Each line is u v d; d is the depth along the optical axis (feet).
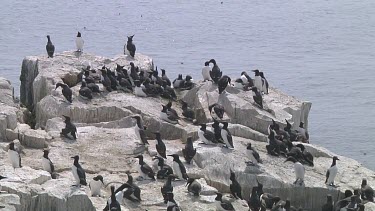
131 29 330.54
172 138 148.56
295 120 164.96
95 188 120.57
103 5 377.09
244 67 272.72
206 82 166.50
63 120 148.36
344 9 372.38
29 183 116.78
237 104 156.15
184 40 312.71
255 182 131.13
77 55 181.57
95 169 130.93
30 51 287.07
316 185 132.87
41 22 338.54
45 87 163.53
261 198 126.82
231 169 131.64
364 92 244.42
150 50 294.87
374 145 203.72
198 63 275.59
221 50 297.12
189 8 373.81
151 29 330.75
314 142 206.80
